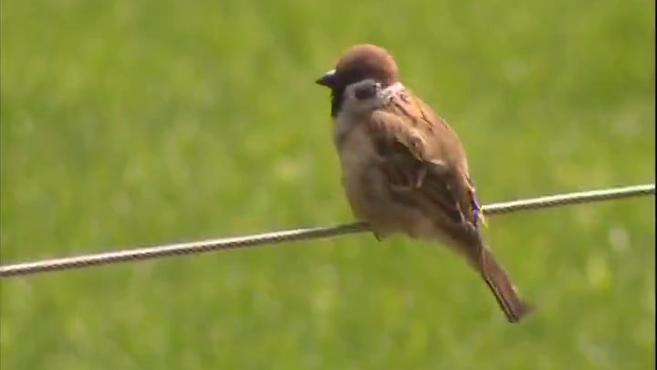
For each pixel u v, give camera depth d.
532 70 20.12
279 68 19.98
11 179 16.80
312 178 16.64
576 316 14.49
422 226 9.16
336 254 15.10
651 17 21.59
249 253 15.16
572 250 15.52
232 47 20.59
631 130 18.64
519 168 17.30
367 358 13.64
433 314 14.27
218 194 16.34
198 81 19.52
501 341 14.08
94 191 16.48
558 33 21.22
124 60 20.17
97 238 15.48
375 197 9.23
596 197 8.96
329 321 14.10
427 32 21.20
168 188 16.52
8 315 14.25
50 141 17.81
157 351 13.67
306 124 18.16
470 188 9.11
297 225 15.67
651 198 16.27
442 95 19.38
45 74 19.67
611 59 20.42
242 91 19.27
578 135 18.42
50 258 15.11
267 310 14.24
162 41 20.80
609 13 21.69
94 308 14.34
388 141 9.17
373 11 21.81
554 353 13.98
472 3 22.11
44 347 13.79
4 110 18.58
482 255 8.94
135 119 18.42
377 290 14.56
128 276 14.88
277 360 13.55
